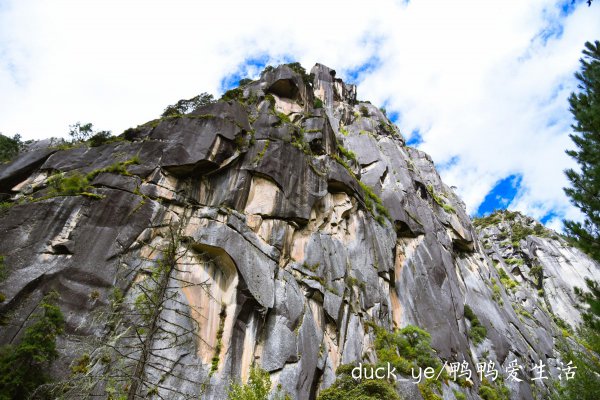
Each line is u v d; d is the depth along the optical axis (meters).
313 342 20.56
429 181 52.31
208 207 22.53
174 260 9.91
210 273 19.77
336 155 33.91
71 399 10.45
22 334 14.73
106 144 24.80
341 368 20.31
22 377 12.73
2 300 15.38
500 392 31.89
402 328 28.81
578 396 21.03
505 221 81.88
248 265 20.50
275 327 19.86
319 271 24.23
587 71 14.23
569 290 61.44
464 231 46.72
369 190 34.97
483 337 35.72
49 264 17.08
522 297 53.00
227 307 19.20
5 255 16.78
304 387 18.52
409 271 33.19
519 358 37.47
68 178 21.05
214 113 26.78
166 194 22.20
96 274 17.36
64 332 15.01
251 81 40.38
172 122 25.48
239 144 26.05
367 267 27.78
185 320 17.19
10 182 22.58
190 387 15.52
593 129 13.23
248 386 16.00
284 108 35.16
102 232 18.91
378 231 31.47
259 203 24.39
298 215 25.27
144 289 9.89
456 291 36.56
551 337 46.75
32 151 24.19
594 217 12.34
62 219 18.69
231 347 17.81
